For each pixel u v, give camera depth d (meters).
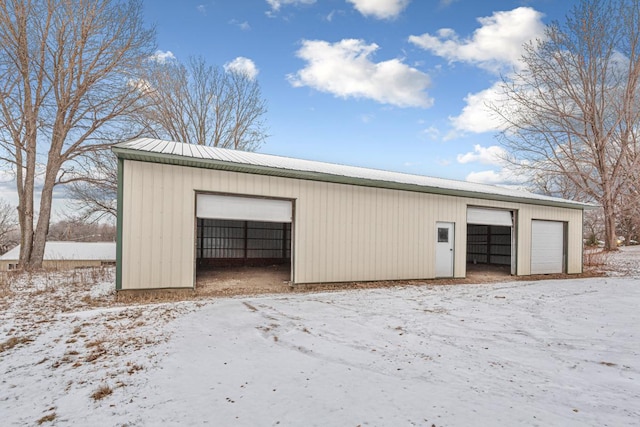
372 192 10.88
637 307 7.20
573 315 6.55
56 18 15.00
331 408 2.88
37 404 2.99
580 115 24.70
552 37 23.91
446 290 9.72
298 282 9.71
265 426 2.61
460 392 3.25
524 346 4.77
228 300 7.74
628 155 23.73
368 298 8.23
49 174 15.31
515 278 13.27
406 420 2.70
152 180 8.09
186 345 4.49
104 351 4.28
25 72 14.38
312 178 9.80
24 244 14.48
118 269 7.71
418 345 4.76
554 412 2.89
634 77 22.77
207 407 2.90
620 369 3.94
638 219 26.44
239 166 8.65
